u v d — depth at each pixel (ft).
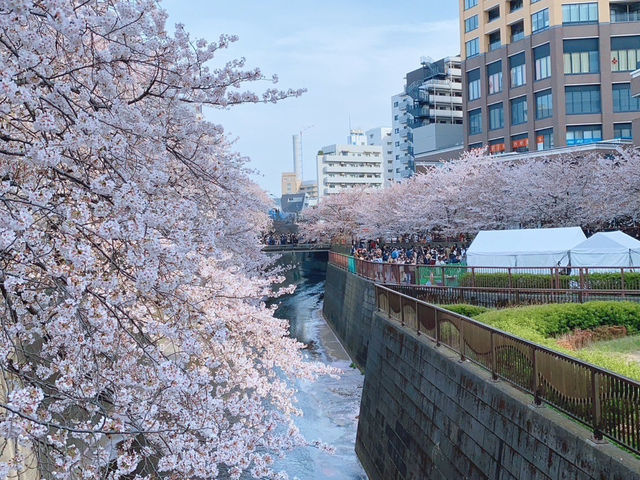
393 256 106.11
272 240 212.64
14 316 18.95
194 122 25.81
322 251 223.10
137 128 19.57
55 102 17.62
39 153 15.79
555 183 122.42
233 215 34.24
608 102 183.52
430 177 159.74
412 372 44.86
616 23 183.73
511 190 126.11
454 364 36.24
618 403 21.17
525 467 26.30
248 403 26.96
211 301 31.96
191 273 18.69
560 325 44.21
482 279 70.85
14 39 16.89
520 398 28.04
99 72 19.57
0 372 20.15
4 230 14.34
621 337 44.55
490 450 29.94
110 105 19.92
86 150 20.98
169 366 17.94
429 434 39.09
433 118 297.53
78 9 20.98
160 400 19.92
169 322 20.24
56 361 18.42
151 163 22.72
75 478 19.38
